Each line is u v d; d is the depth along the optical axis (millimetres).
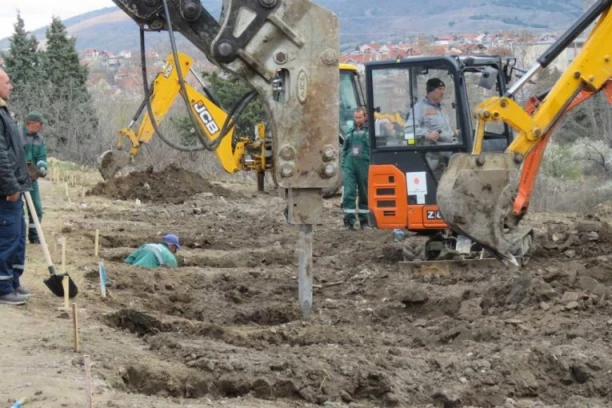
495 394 7902
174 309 11172
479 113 11484
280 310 11125
